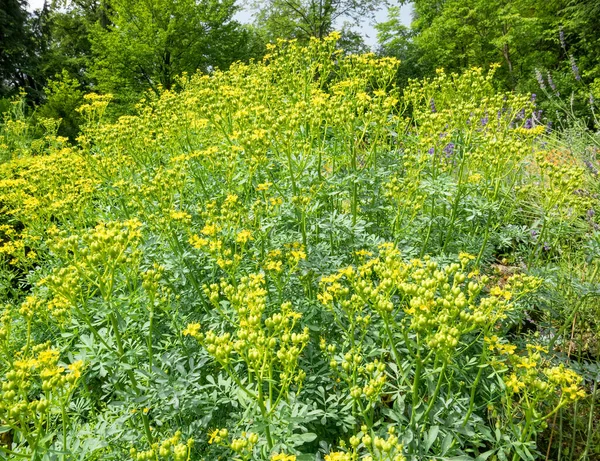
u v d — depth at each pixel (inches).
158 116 234.7
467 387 125.6
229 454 112.9
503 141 161.8
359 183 171.3
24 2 1284.4
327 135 191.8
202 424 117.6
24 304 117.5
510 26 874.1
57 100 800.3
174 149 225.3
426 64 1045.8
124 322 125.0
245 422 114.3
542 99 722.8
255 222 151.9
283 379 100.6
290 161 156.3
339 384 124.4
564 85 687.1
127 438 117.4
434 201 173.0
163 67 869.2
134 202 181.2
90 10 1514.5
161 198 165.2
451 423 102.7
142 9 837.2
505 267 212.8
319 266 144.5
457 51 984.3
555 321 172.7
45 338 163.9
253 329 99.9
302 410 102.9
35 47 1302.9
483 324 97.0
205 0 916.6
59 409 116.3
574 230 194.2
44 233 202.5
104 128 224.5
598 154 264.2
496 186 163.8
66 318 137.6
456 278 98.6
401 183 163.9
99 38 879.1
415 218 185.0
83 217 199.6
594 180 228.5
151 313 121.1
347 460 81.0
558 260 199.6
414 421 99.3
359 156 190.7
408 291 99.1
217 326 141.6
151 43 832.9
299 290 152.4
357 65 205.9
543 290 154.6
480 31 924.0
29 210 192.7
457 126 167.6
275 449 95.4
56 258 198.8
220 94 186.4
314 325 137.3
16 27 1203.9
